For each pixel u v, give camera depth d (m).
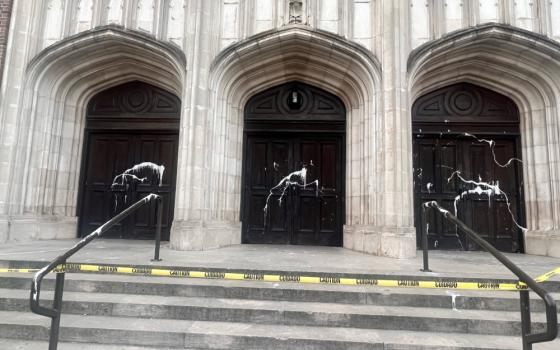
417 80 7.29
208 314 3.59
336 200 7.88
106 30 7.40
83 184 8.31
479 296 3.80
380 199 6.46
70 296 3.87
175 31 7.50
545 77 7.25
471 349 3.07
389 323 3.47
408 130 6.47
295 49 7.40
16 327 3.31
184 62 7.07
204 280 4.23
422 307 3.81
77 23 7.69
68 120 8.23
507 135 7.77
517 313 3.65
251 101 8.17
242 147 8.01
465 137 7.90
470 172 7.79
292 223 7.86
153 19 7.52
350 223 7.47
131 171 8.32
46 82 7.77
